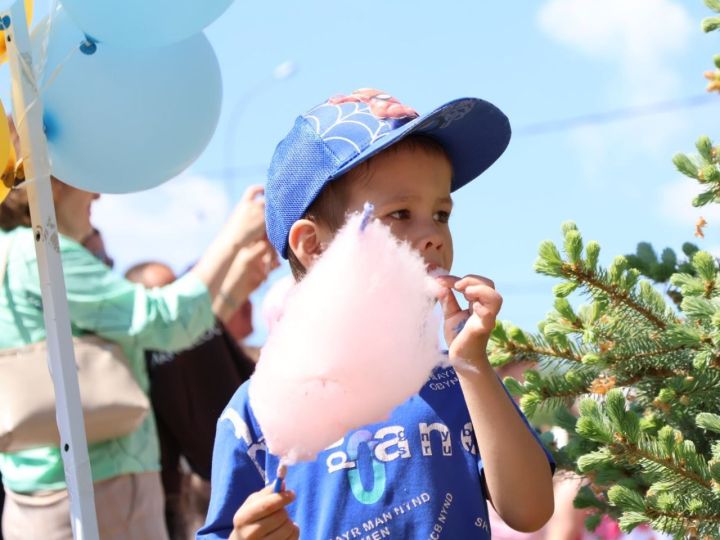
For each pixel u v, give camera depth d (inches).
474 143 114.7
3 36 121.0
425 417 106.6
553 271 116.6
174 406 167.2
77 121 123.3
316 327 88.8
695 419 117.6
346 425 89.5
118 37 120.1
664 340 116.6
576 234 116.0
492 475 102.7
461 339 99.6
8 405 150.8
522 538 168.4
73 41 123.0
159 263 191.9
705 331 112.4
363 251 89.8
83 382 153.6
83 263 158.6
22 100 118.0
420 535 102.7
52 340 115.9
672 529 107.7
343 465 104.9
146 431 159.9
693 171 120.6
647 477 114.0
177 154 128.3
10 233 158.2
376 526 102.9
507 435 101.1
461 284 100.0
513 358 124.0
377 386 88.7
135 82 123.6
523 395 121.7
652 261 131.2
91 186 129.1
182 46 128.3
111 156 125.5
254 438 106.7
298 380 88.7
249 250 172.2
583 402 110.7
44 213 117.1
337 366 88.3
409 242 104.8
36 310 154.7
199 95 128.0
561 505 166.4
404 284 90.2
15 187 121.4
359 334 88.5
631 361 117.5
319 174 109.1
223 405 170.2
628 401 123.6
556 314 122.4
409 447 105.1
